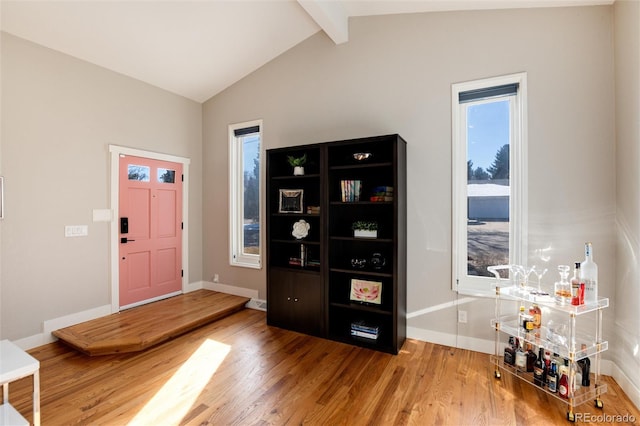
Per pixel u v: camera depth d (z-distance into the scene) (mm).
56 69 3062
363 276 3094
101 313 3381
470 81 2709
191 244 4406
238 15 3049
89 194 3309
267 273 3350
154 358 2611
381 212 3062
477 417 1856
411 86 2965
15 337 2773
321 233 3027
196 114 4488
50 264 3004
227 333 3137
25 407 1969
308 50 3555
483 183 2768
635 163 1994
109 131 3490
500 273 2693
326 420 1838
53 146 3037
